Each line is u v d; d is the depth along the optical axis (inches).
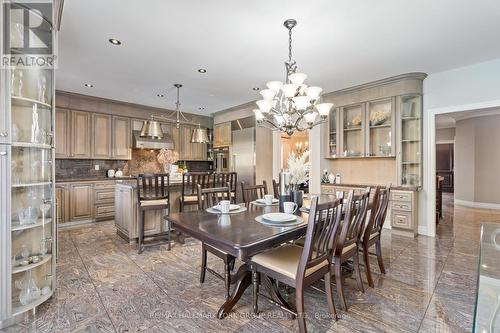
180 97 203.6
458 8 88.7
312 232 62.1
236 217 83.4
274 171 222.5
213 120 272.1
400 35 107.5
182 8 88.7
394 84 161.8
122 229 149.6
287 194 94.9
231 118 245.6
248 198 117.0
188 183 145.6
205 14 92.2
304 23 98.0
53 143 85.0
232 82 166.7
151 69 144.5
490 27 101.3
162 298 85.1
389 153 168.1
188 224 74.7
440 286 93.3
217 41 112.3
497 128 260.7
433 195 157.8
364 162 188.4
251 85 173.2
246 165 224.8
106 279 98.6
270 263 71.5
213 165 270.8
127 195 143.5
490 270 64.5
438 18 94.9
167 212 151.9
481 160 269.7
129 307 79.6
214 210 93.4
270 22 97.3
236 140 238.1
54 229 85.7
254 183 216.2
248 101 217.6
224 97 203.8
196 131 181.8
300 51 122.2
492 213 237.1
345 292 89.6
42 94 81.8
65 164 197.9
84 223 188.4
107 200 199.3
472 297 85.4
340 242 77.2
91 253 127.1
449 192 388.5
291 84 95.2
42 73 81.9
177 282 96.6
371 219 92.3
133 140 221.1
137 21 96.8
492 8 88.5
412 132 164.9
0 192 67.7
